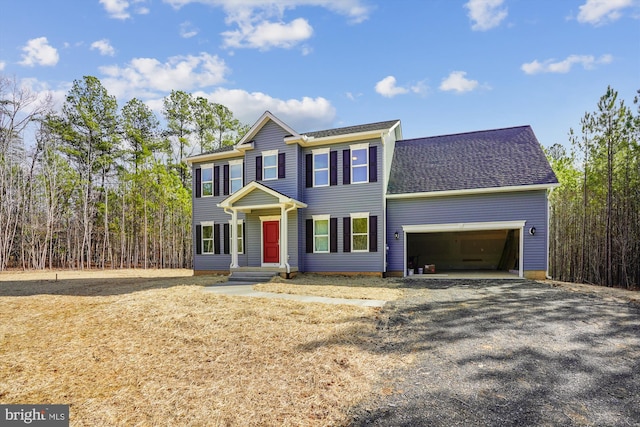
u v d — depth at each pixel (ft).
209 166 58.49
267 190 47.06
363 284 39.60
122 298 31.60
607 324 20.76
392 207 48.80
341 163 49.70
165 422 10.43
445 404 11.31
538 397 11.74
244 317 23.36
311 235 50.67
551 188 43.01
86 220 89.97
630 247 48.39
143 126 104.94
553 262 59.72
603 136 49.80
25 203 87.35
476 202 45.21
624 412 10.76
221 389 12.66
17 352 17.31
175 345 18.04
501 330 19.72
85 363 15.70
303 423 10.25
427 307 26.08
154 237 92.17
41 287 42.11
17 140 86.63
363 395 12.03
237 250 50.75
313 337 18.79
